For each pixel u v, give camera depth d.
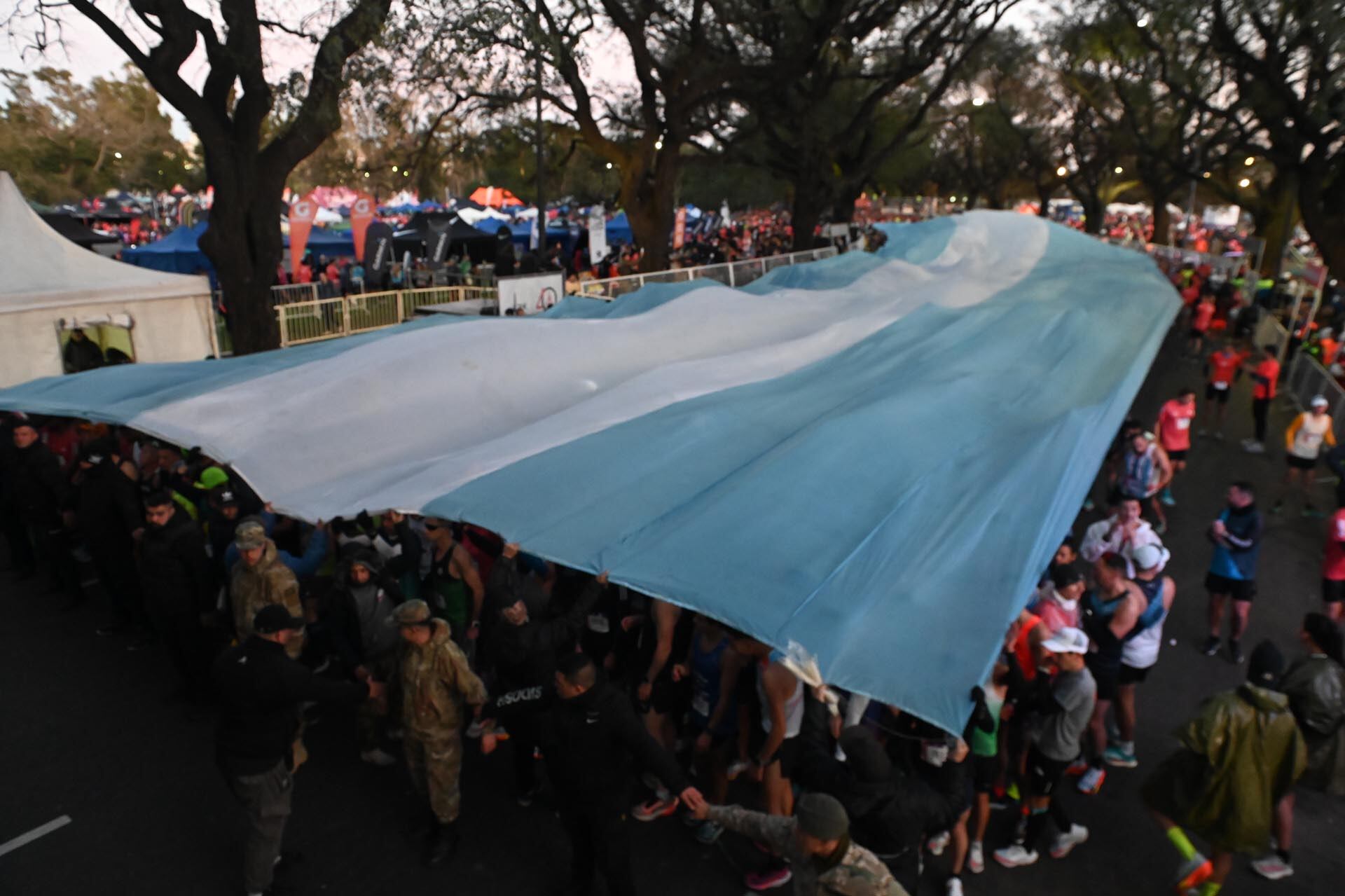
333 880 5.00
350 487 6.43
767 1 23.42
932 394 7.88
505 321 9.95
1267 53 23.80
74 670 7.21
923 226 20.80
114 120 54.53
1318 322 22.59
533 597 5.43
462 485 6.03
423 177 25.17
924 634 4.40
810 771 4.06
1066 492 6.17
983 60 36.09
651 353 9.60
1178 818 4.85
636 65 20.61
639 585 4.77
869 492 6.00
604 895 4.87
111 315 13.91
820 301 12.23
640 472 6.25
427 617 4.77
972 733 4.78
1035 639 5.09
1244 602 7.55
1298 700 5.31
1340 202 24.67
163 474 7.77
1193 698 7.08
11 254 13.89
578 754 4.27
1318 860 5.36
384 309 21.56
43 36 11.57
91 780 5.82
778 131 31.02
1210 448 14.27
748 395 8.05
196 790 5.75
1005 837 5.48
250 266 13.90
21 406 8.02
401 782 5.96
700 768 5.72
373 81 14.01
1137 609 5.66
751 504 5.66
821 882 3.25
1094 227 50.22
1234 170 41.69
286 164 13.73
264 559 5.72
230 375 8.51
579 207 43.66
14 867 5.02
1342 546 7.86
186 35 12.28
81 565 9.21
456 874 5.07
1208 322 20.72
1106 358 9.97
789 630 4.39
